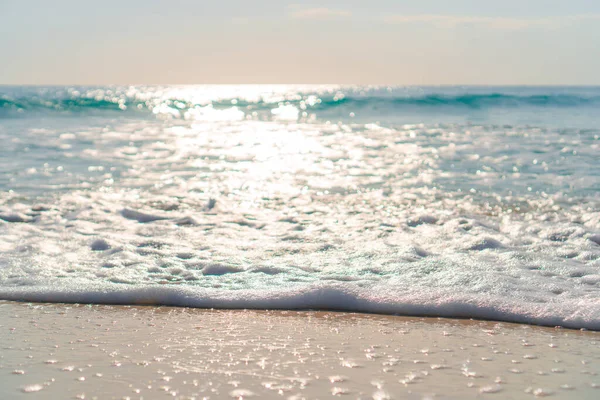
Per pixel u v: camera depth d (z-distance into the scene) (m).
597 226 5.68
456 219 5.95
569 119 19.91
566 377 2.41
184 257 4.69
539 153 11.22
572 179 8.45
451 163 10.29
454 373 2.45
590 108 24.48
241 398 2.17
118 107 24.23
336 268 4.30
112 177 8.94
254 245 5.07
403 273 4.14
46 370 2.45
